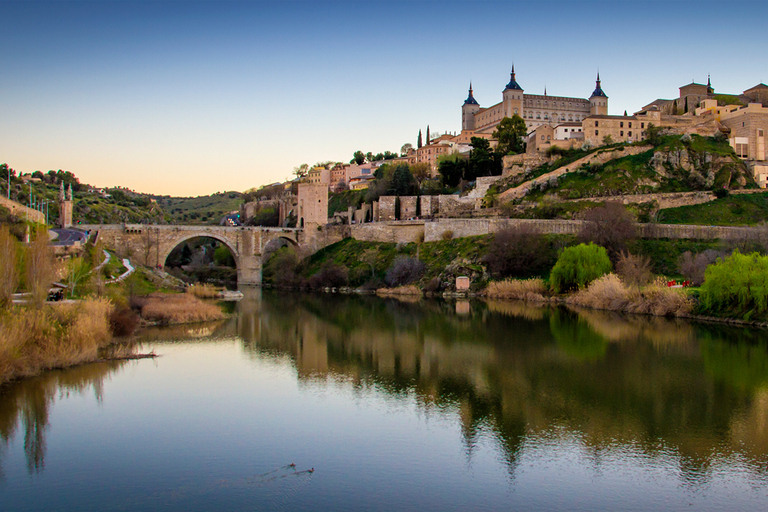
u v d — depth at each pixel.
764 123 184.75
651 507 35.94
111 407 52.38
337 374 64.31
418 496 37.19
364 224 181.12
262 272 192.38
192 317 97.56
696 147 177.75
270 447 44.28
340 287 157.88
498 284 131.25
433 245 159.12
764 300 87.12
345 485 38.41
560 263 120.81
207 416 50.56
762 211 152.38
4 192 199.25
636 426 48.16
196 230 164.25
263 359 71.06
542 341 80.50
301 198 191.25
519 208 168.50
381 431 47.53
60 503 35.91
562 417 50.44
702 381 60.12
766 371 63.22
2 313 59.69
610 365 66.88
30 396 54.59
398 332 89.50
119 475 39.56
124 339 79.31
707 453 43.22
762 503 36.28
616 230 127.81
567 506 36.03
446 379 62.06
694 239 131.12
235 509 35.38
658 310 98.94
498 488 38.19
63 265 91.44
